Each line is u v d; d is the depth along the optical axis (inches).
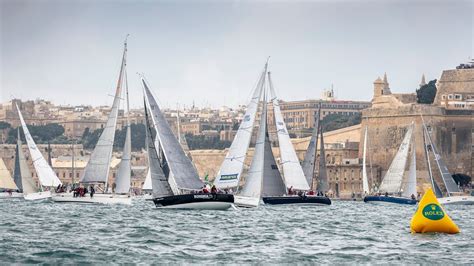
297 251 4564.5
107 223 6063.0
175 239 5044.3
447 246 4707.2
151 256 4333.2
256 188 7839.6
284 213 7470.5
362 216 7603.4
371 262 4220.0
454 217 7770.7
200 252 4493.1
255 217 6786.4
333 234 5502.0
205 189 7362.2
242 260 4247.0
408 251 4552.2
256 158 7859.3
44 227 5757.9
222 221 6289.4
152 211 7185.0
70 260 4207.7
